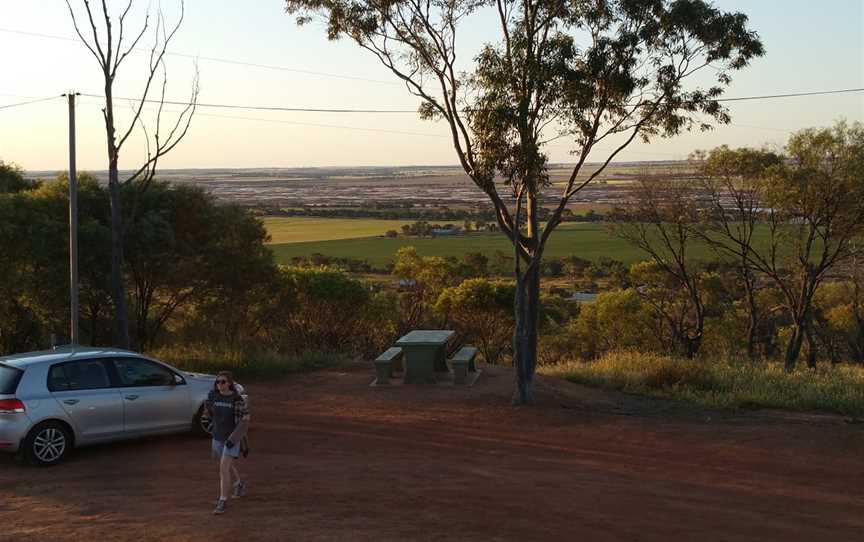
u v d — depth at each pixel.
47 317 24.73
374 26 16.55
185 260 24.64
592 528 8.36
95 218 23.84
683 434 13.70
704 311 42.44
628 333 44.16
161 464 11.06
